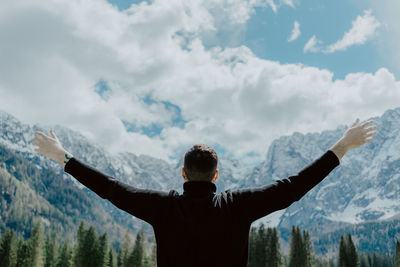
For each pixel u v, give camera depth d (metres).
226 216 2.97
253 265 88.56
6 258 78.00
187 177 3.22
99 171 3.35
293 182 3.10
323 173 3.14
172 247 2.95
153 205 3.12
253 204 3.02
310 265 92.00
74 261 82.81
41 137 3.39
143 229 89.12
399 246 106.12
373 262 175.88
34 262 84.44
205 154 3.15
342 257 89.81
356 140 3.16
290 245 91.38
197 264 2.88
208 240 2.90
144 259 90.12
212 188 3.17
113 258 98.81
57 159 3.32
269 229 90.44
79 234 85.75
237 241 2.95
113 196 3.23
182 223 2.97
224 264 2.89
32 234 87.19
